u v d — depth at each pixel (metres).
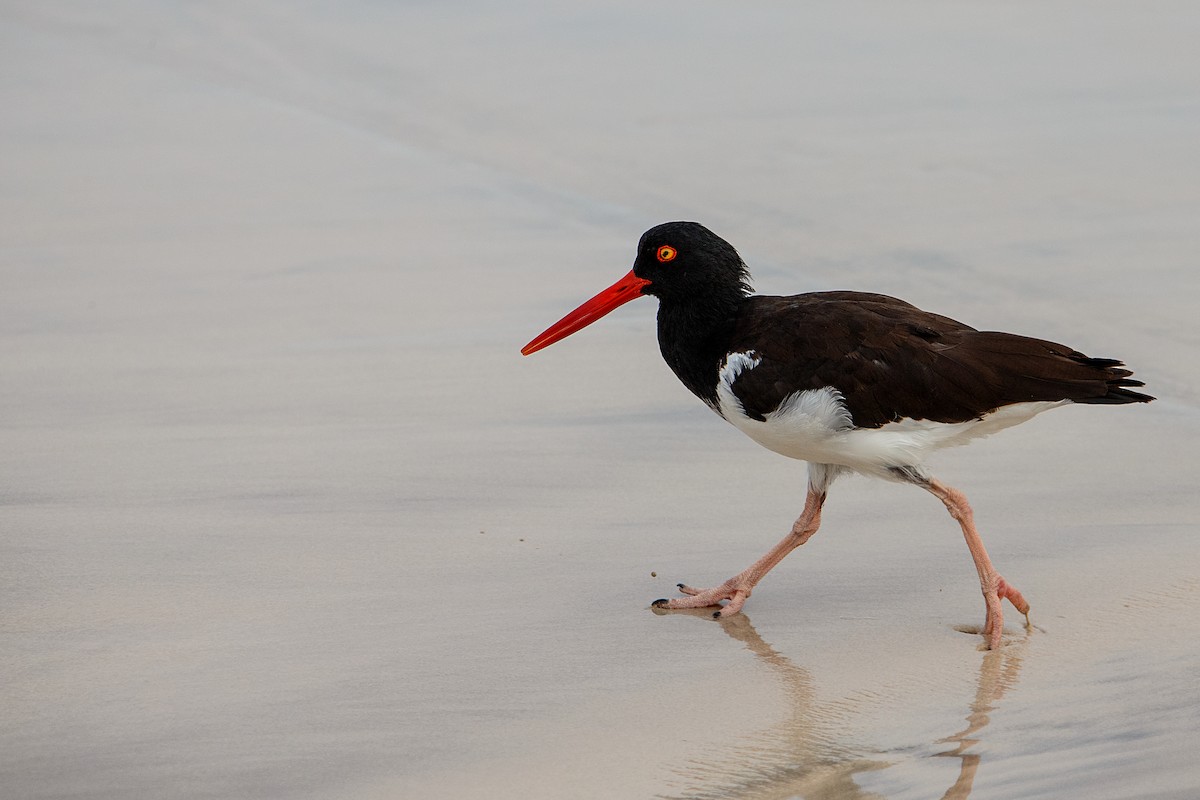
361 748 8.38
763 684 9.21
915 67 24.58
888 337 10.15
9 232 19.12
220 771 8.11
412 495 12.04
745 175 20.45
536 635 9.83
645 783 8.04
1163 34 25.58
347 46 28.06
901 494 12.14
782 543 10.54
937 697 8.99
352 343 15.56
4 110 24.72
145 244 18.73
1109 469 12.41
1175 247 17.23
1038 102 22.64
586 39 27.28
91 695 8.90
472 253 18.33
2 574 10.51
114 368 14.82
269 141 23.09
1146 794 7.68
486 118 23.72
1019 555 10.95
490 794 7.93
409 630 9.84
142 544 11.05
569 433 13.32
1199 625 9.73
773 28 27.17
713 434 13.32
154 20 30.56
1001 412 10.16
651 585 10.64
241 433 13.27
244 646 9.56
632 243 18.52
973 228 18.09
